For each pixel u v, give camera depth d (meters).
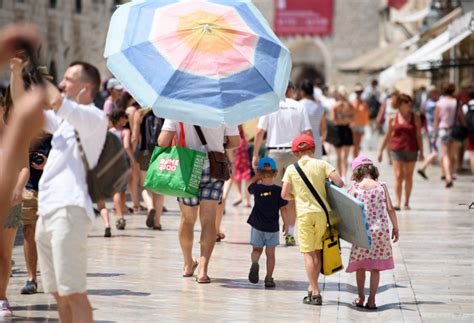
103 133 14.42
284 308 19.22
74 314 14.48
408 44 86.69
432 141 49.69
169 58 20.70
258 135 27.75
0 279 18.03
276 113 27.53
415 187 46.69
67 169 14.41
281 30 156.38
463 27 48.34
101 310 18.70
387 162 64.25
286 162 27.56
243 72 20.80
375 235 19.44
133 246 27.61
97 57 70.50
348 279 22.80
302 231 19.64
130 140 31.92
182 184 20.86
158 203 31.34
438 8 74.75
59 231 14.26
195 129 21.45
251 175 38.12
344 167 48.47
